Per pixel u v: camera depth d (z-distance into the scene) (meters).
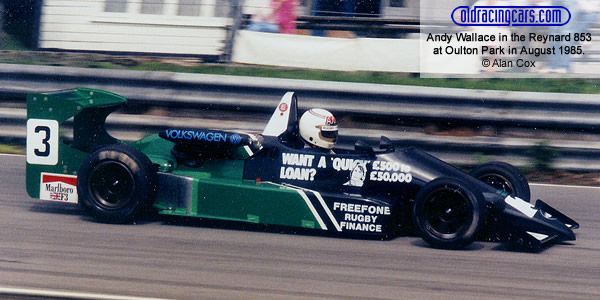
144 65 17.58
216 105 14.98
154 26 17.89
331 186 10.02
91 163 9.83
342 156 10.04
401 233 10.11
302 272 8.27
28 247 8.79
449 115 14.47
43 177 10.37
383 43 17.31
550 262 9.01
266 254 8.91
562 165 13.98
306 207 9.71
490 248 9.55
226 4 17.72
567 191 13.06
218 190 9.84
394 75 17.80
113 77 15.05
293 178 10.10
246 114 15.53
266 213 9.77
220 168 10.29
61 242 9.03
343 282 7.97
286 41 17.47
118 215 9.79
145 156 9.90
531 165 13.99
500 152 13.97
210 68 17.55
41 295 7.29
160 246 9.05
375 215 9.61
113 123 14.58
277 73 17.41
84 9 18.05
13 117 14.55
